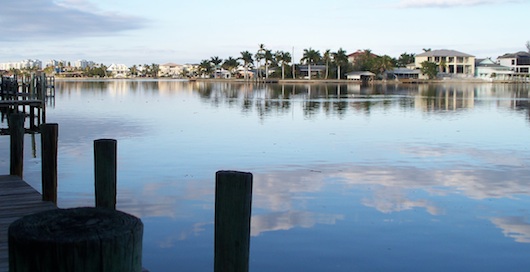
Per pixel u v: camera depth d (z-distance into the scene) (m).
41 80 22.92
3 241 5.37
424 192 11.41
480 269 7.20
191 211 9.70
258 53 126.88
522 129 24.25
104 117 28.98
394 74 128.62
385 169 13.97
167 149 17.25
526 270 7.18
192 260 7.36
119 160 15.07
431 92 69.12
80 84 103.75
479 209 10.07
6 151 16.55
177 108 36.78
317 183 12.19
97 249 1.84
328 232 8.60
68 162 14.44
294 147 17.89
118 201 10.39
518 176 13.18
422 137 20.98
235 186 3.58
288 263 7.32
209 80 131.50
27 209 6.73
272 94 60.12
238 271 3.66
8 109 25.72
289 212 9.74
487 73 133.50
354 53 145.25
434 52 133.00
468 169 14.08
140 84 105.19
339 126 25.20
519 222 9.27
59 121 26.48
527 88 89.44
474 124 26.59
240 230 3.62
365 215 9.61
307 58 122.12
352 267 7.20
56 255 1.81
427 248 7.96
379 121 27.98
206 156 15.87
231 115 31.31
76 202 10.30
